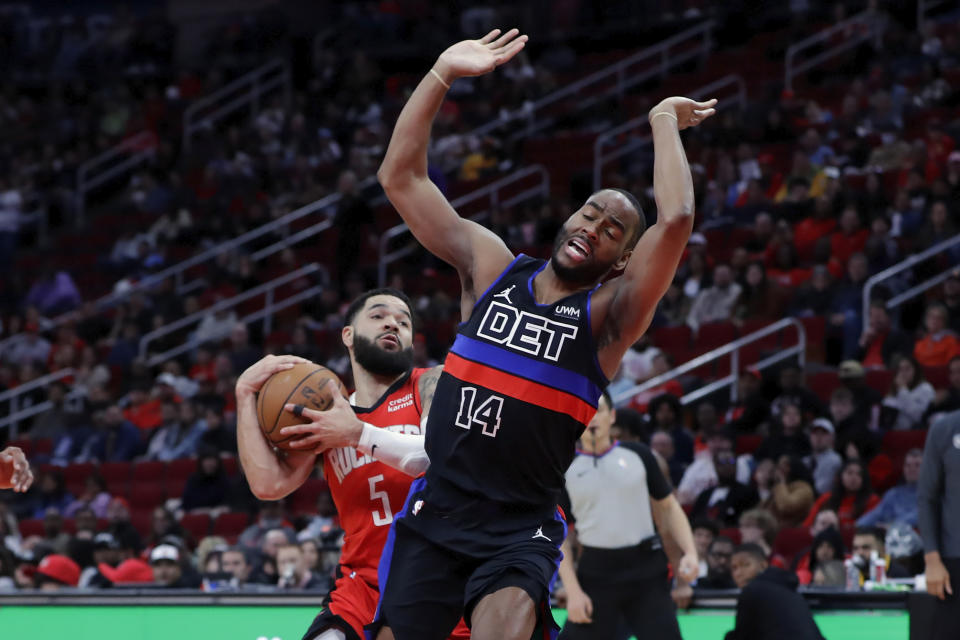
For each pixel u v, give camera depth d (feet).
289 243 92.12
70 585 48.16
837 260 67.62
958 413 30.04
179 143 112.47
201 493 62.69
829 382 59.47
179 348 82.28
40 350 87.45
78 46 129.59
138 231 101.14
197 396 70.74
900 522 46.21
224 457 66.23
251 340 81.66
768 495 49.93
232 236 95.76
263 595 34.42
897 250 65.87
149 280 92.58
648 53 101.14
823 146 78.07
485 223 89.04
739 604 30.71
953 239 64.34
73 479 70.08
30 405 83.20
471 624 18.13
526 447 18.43
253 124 109.40
